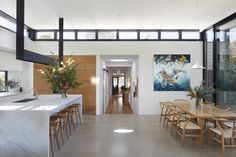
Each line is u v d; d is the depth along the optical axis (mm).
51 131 4230
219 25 7609
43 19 7395
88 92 8977
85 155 4215
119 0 5602
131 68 12602
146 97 8938
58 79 5957
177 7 6145
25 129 3791
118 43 8945
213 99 7965
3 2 5707
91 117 8312
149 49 8953
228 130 4535
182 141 4797
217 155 4246
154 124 7043
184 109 5508
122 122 7367
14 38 6836
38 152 3797
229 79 7078
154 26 8438
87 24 8109
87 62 8969
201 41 8945
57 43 8938
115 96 20234
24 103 4754
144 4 5902
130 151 4453
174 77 8922
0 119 3793
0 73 8172
